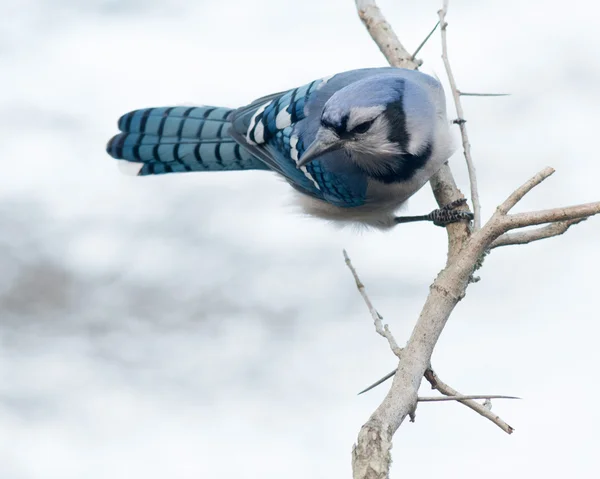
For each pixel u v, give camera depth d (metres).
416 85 9.55
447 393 6.71
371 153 9.65
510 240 7.76
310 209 11.71
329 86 10.56
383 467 5.76
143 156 12.27
